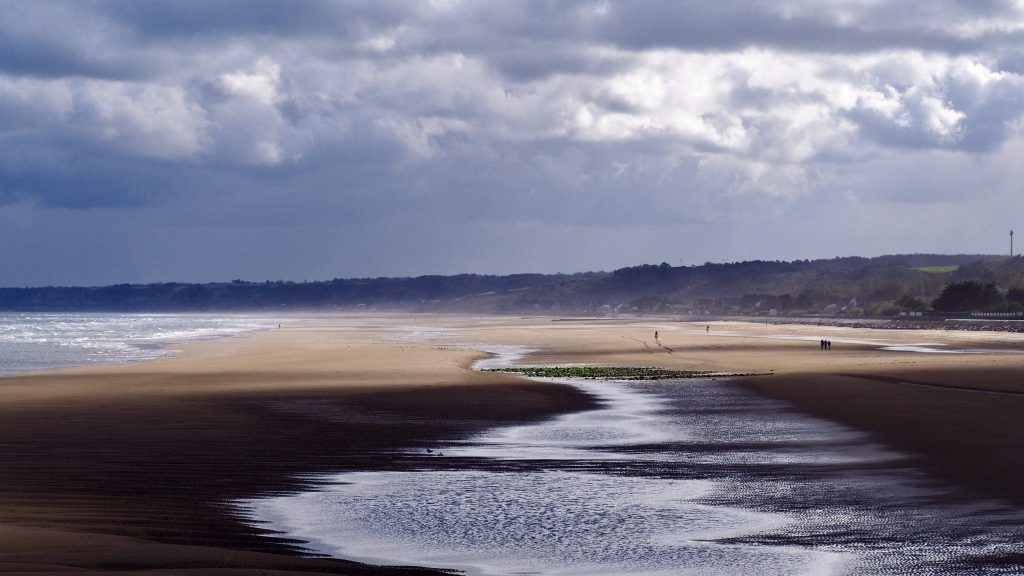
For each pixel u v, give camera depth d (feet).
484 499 86.12
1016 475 93.25
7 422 139.54
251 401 173.47
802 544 68.54
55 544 61.57
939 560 63.26
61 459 105.09
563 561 64.80
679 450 115.75
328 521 76.79
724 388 200.64
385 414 154.71
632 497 86.79
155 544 63.62
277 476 96.94
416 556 66.13
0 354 382.22
